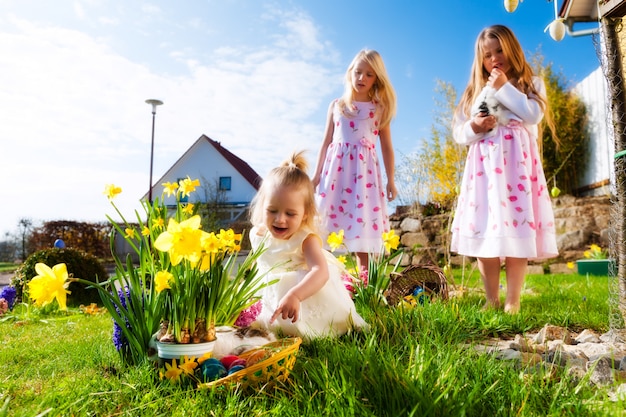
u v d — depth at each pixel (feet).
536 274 23.77
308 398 4.03
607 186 33.22
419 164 26.09
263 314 7.24
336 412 3.72
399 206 32.32
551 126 10.97
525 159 10.00
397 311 7.38
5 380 5.20
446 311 7.76
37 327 10.58
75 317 12.41
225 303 5.90
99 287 5.40
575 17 12.94
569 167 37.27
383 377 4.05
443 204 30.04
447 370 4.23
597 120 35.70
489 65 10.86
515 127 10.11
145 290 5.74
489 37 10.69
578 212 29.19
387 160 13.51
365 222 12.31
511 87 10.13
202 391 4.35
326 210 12.55
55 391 4.55
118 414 4.10
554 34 10.77
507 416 3.63
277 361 4.61
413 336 6.40
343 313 7.06
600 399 4.00
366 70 12.60
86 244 47.96
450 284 14.89
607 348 6.42
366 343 5.54
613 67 7.78
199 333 5.03
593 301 10.61
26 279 17.65
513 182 9.90
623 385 4.48
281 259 7.29
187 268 5.16
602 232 27.20
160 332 5.13
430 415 3.50
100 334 8.65
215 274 5.18
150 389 4.64
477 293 13.96
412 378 4.09
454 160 33.09
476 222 10.21
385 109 13.10
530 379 4.21
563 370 4.86
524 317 8.19
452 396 3.69
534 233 9.65
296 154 8.66
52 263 17.97
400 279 10.21
